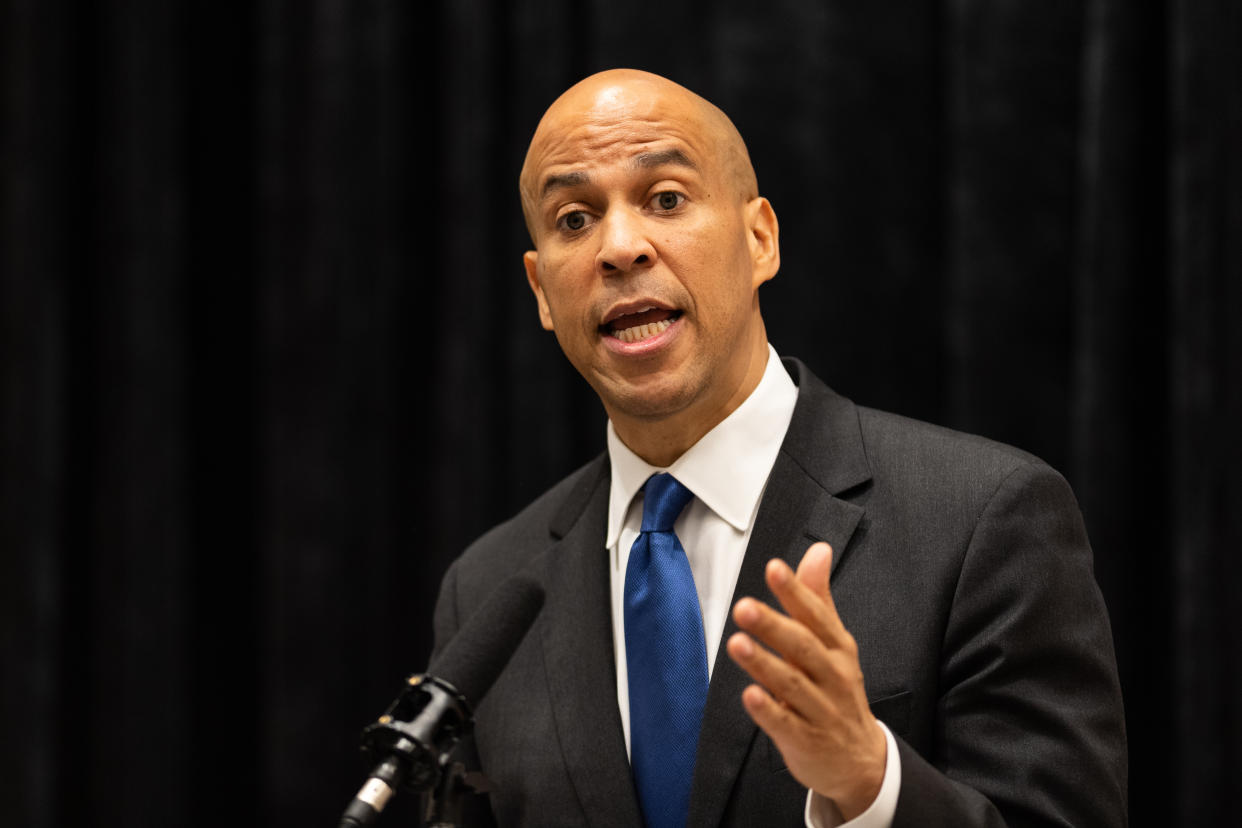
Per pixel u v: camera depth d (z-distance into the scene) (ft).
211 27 33.45
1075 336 27.30
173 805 31.65
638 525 16.49
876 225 28.89
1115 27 26.86
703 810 14.24
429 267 32.19
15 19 32.48
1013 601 14.25
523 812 15.57
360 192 31.71
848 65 29.04
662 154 15.31
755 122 29.25
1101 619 14.56
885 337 28.76
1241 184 25.94
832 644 11.50
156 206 32.71
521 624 12.89
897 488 15.35
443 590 18.44
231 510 33.04
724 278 15.46
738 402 16.12
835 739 11.53
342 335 31.50
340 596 31.12
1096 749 13.64
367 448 31.40
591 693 15.65
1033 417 27.45
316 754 30.76
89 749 32.19
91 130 33.37
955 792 12.47
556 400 30.58
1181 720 25.58
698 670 15.06
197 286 33.40
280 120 32.17
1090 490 26.55
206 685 32.65
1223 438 25.64
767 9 29.32
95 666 32.17
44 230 32.32
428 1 32.42
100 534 32.40
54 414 32.24
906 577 14.71
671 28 29.86
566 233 15.71
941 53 29.01
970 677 14.19
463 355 30.94
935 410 28.73
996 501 14.71
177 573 32.22
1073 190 27.66
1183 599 25.62
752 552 15.28
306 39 32.19
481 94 31.14
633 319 15.42
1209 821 25.14
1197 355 25.82
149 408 32.37
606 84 15.88
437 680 11.95
